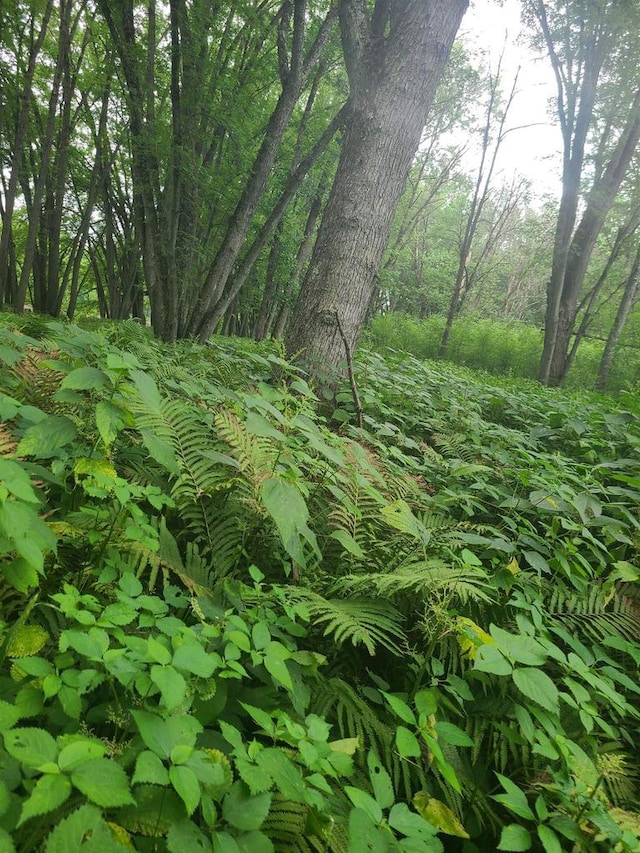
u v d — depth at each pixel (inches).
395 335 763.4
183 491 85.1
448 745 63.7
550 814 52.8
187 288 357.4
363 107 183.6
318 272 185.6
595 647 79.6
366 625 69.9
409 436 173.2
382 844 39.3
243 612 65.4
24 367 94.2
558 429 196.7
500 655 59.2
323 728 48.0
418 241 1384.1
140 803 39.8
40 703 43.9
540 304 1515.7
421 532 85.2
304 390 109.0
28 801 30.8
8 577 51.5
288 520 67.9
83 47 513.0
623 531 116.0
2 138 569.9
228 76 345.7
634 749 72.6
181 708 47.0
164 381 118.3
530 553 93.6
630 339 725.9
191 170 306.0
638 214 692.1
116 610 51.3
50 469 78.4
